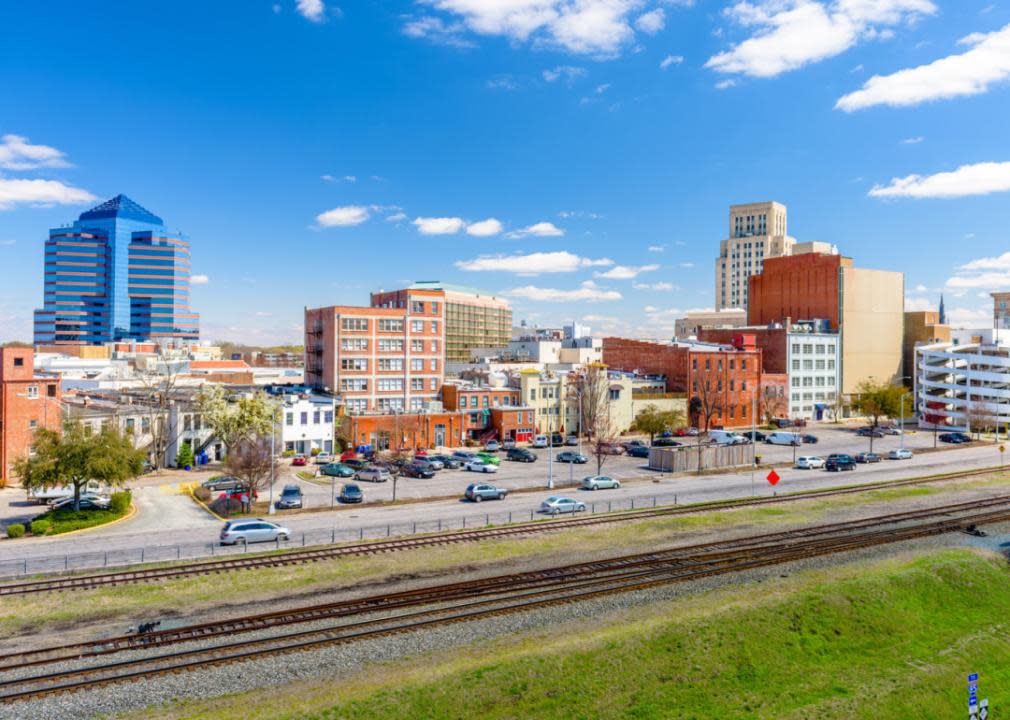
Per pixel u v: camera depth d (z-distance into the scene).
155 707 25.38
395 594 36.69
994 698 29.98
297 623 32.75
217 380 134.50
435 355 110.00
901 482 73.94
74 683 26.62
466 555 44.56
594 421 103.81
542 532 50.66
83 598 35.81
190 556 43.69
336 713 25.12
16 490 65.56
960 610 38.59
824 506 61.25
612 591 37.88
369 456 83.75
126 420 77.12
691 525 53.44
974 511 59.97
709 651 31.33
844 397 137.75
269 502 60.56
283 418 83.88
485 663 28.89
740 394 122.75
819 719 26.97
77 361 133.25
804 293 145.38
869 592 38.09
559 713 26.36
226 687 26.81
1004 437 114.69
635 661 29.97
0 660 28.38
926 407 132.88
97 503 56.53
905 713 28.09
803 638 33.47
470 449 94.94
